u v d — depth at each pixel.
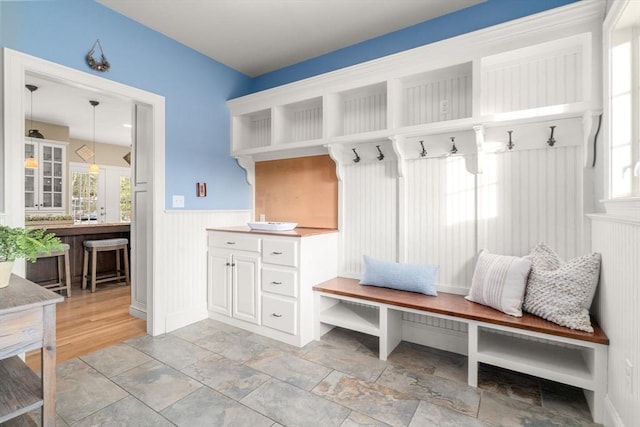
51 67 2.06
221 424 1.58
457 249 2.41
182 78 2.89
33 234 1.43
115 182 7.44
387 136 2.46
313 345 2.49
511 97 2.21
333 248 2.88
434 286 2.34
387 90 2.46
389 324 2.30
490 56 2.10
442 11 2.45
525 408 1.71
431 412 1.67
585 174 1.95
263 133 3.51
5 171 1.86
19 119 1.91
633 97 1.58
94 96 4.32
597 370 1.59
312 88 2.81
